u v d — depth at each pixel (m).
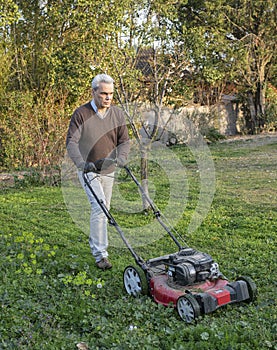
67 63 9.69
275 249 6.89
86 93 13.33
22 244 7.30
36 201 11.00
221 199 10.53
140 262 5.36
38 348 4.15
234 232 7.91
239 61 25.23
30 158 14.54
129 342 4.18
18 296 5.24
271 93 28.97
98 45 9.48
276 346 4.07
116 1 9.44
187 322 4.58
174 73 10.18
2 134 15.53
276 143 21.59
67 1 10.45
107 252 6.75
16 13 13.31
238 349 4.01
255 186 11.91
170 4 9.84
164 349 4.12
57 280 5.82
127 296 5.32
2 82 16.14
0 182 13.91
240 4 26.22
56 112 13.88
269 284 5.60
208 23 25.47
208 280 4.93
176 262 4.93
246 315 4.69
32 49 17.06
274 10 25.81
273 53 26.89
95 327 4.52
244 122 29.33
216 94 25.92
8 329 4.50
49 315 4.75
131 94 9.88
